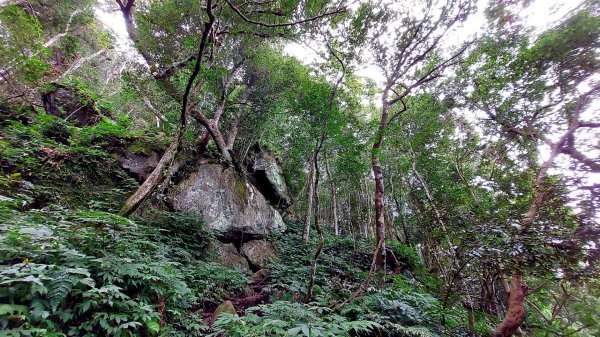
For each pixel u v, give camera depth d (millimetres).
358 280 7211
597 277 3537
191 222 6684
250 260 8078
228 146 10047
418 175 8875
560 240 3695
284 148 12742
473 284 5965
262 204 9891
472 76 9406
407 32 8617
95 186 5910
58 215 3699
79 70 11984
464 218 5164
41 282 2262
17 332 1993
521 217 4684
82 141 6547
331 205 16438
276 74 10492
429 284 7836
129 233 4246
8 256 2516
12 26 6398
